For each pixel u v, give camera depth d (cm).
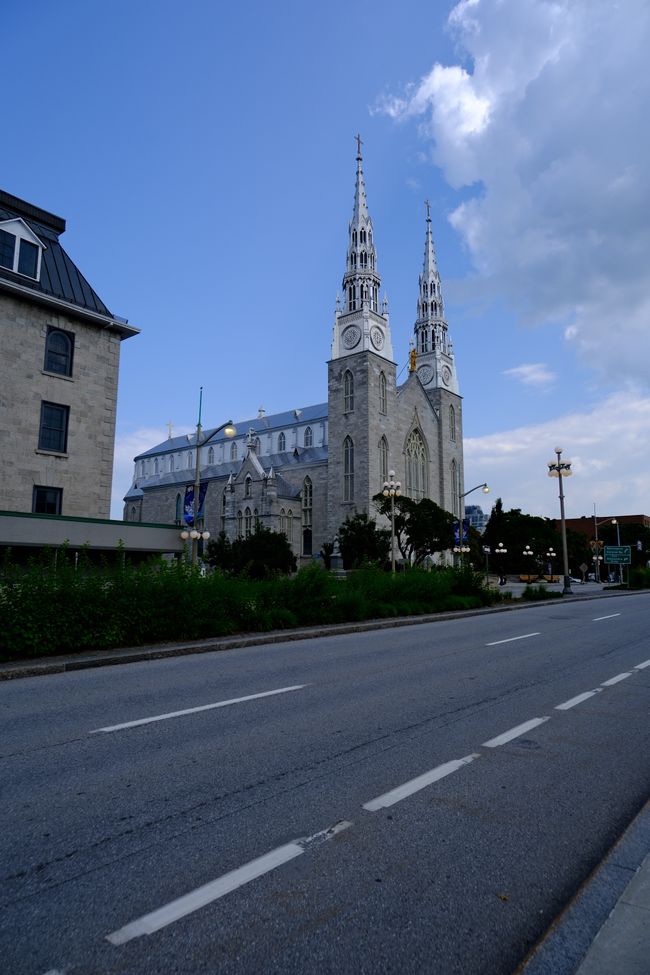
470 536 7100
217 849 429
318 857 421
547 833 467
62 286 2867
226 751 652
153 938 330
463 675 1126
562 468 4166
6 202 2853
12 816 481
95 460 2905
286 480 8644
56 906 358
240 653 1412
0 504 2575
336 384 7856
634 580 5631
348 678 1087
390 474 4572
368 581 2391
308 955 319
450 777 584
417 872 404
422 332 9238
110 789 539
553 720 804
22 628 1198
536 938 338
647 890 373
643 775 598
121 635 1353
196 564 1745
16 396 2658
